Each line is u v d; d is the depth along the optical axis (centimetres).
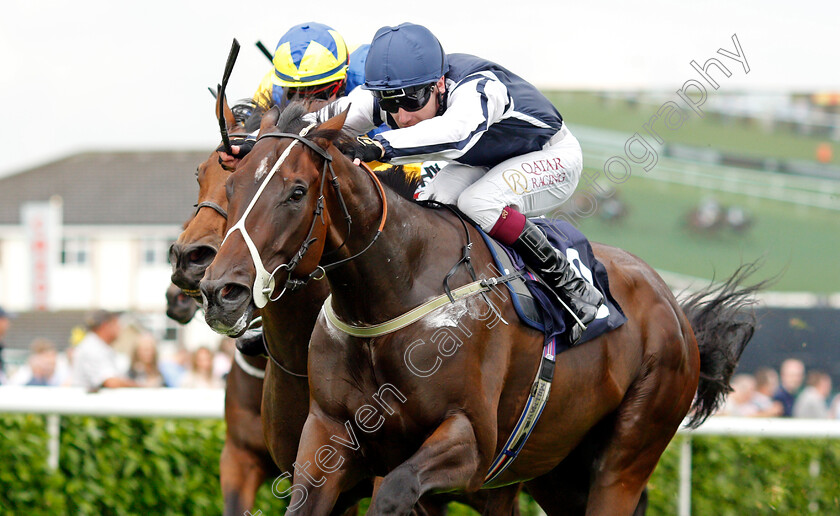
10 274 5231
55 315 4441
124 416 821
